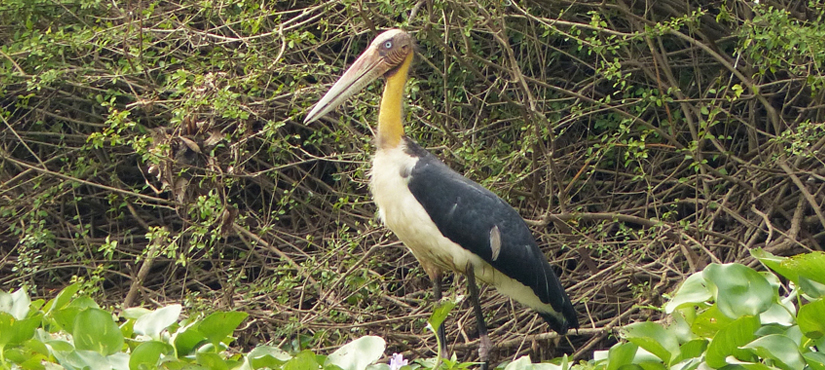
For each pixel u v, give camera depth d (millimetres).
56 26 11367
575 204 11570
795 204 11289
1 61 11117
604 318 11344
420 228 8086
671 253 10781
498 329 10766
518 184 10977
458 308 10719
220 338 5848
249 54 9609
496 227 8062
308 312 9977
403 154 8227
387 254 11609
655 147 11555
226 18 10914
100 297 10930
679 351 5008
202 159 9570
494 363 11000
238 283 10414
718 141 11508
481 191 8219
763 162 10898
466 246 8070
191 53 10461
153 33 10430
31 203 11508
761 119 11961
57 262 12016
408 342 10828
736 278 4980
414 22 10773
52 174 10820
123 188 12773
